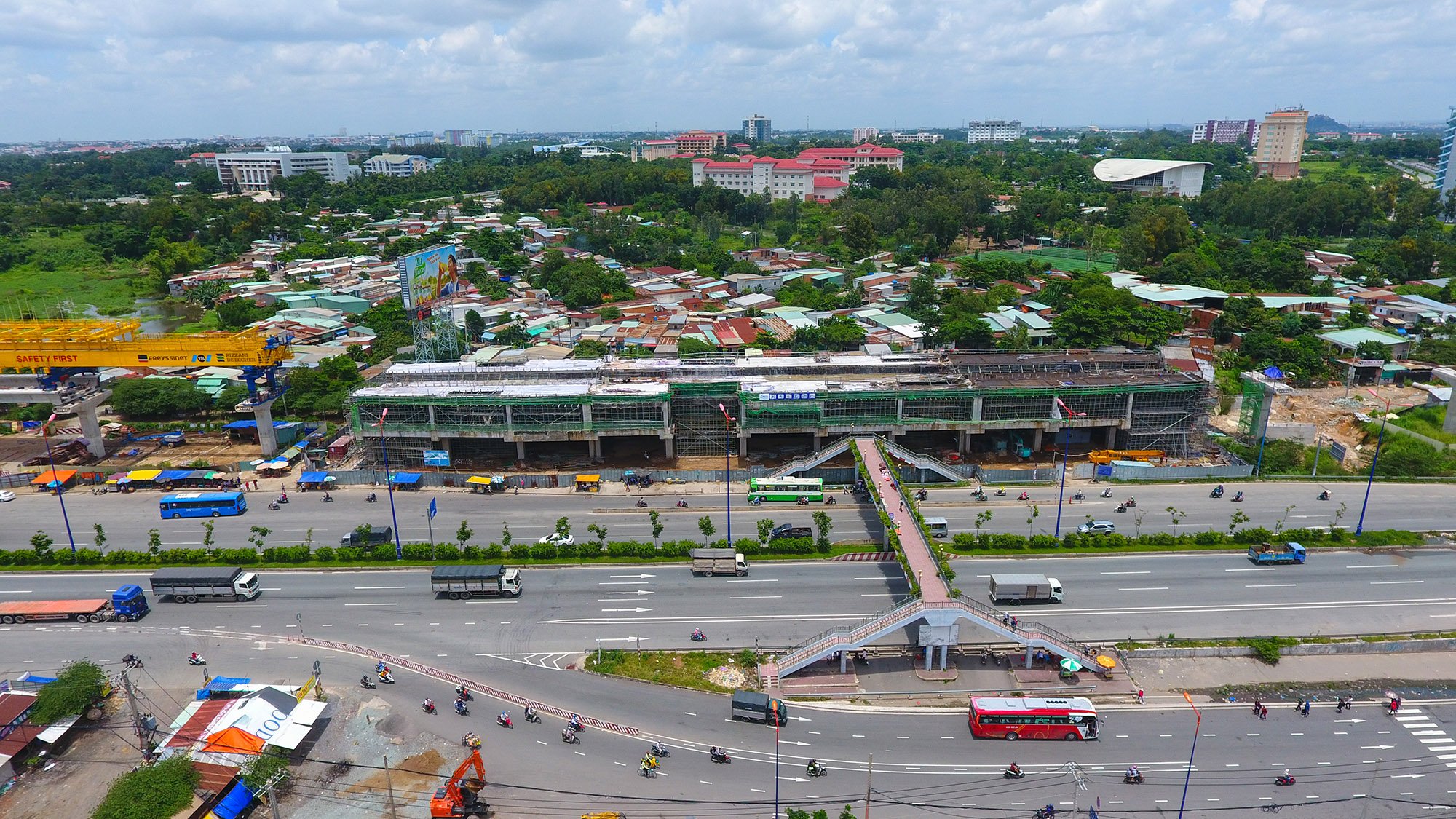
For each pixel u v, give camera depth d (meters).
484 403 145.38
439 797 72.00
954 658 94.00
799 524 126.25
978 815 71.00
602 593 106.81
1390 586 108.56
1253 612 102.38
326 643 96.19
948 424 149.25
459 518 129.38
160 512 131.00
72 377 155.12
